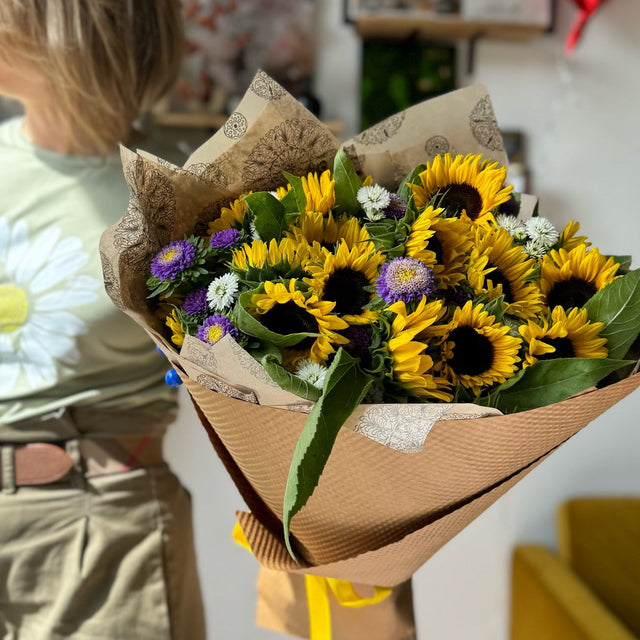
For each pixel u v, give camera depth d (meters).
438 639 2.65
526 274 0.99
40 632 1.49
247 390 0.89
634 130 2.69
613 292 0.97
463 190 1.05
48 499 1.51
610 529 2.53
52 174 1.58
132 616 1.52
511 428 0.90
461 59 2.60
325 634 1.22
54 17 1.42
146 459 1.59
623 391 0.93
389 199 1.00
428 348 0.91
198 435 2.28
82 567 1.50
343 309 0.91
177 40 1.63
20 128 1.66
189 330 0.95
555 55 2.63
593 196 2.71
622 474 2.79
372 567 1.07
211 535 2.34
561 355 0.95
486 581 2.68
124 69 1.52
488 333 0.90
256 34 2.42
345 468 0.94
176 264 0.98
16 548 1.50
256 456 0.99
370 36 2.52
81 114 1.54
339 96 2.56
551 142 2.67
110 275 0.99
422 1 2.46
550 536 2.75
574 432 0.98
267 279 0.92
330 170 1.15
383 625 1.27
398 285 0.87
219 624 2.38
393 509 0.99
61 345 1.50
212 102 2.41
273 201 0.99
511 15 2.49
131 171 1.00
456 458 0.92
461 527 1.07
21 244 1.54
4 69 1.49
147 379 1.59
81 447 1.53
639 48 2.65
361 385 0.85
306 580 1.24
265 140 1.10
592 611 2.12
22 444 1.52
